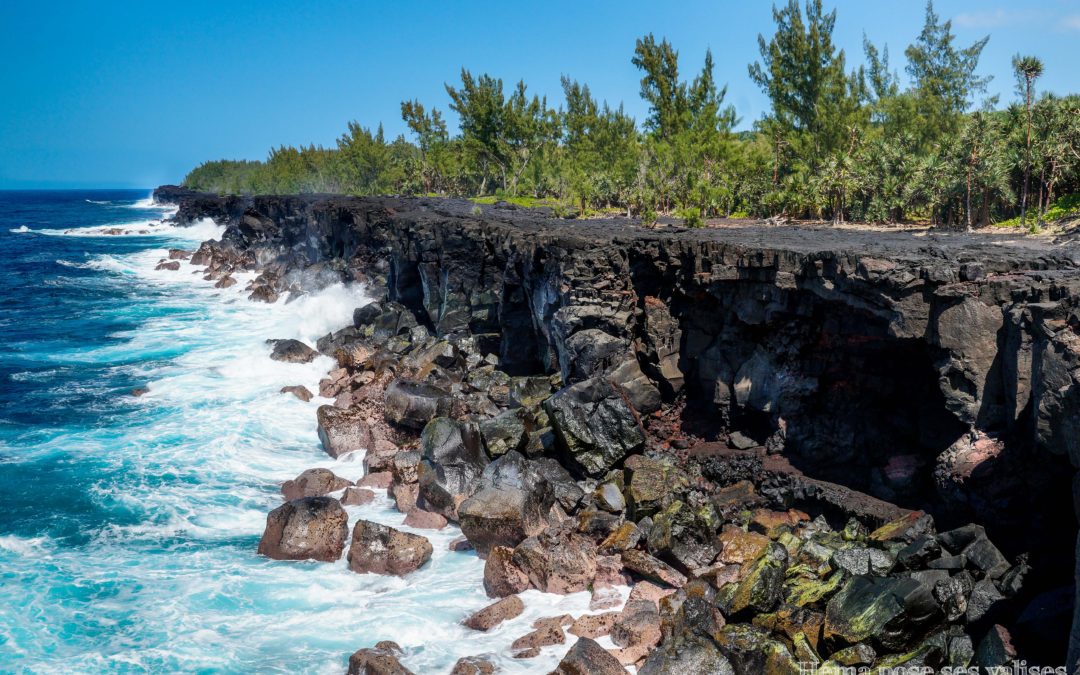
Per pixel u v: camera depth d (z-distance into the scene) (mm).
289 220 93938
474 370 47875
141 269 100250
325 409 39031
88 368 52188
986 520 24125
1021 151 51000
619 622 22625
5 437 39031
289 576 26719
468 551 28641
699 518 26281
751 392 32906
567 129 126250
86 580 26203
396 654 21953
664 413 36531
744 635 21141
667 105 85438
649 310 36438
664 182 79000
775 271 30797
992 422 24984
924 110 71688
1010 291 24516
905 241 40312
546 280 41125
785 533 26984
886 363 29578
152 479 34469
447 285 53781
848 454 30156
